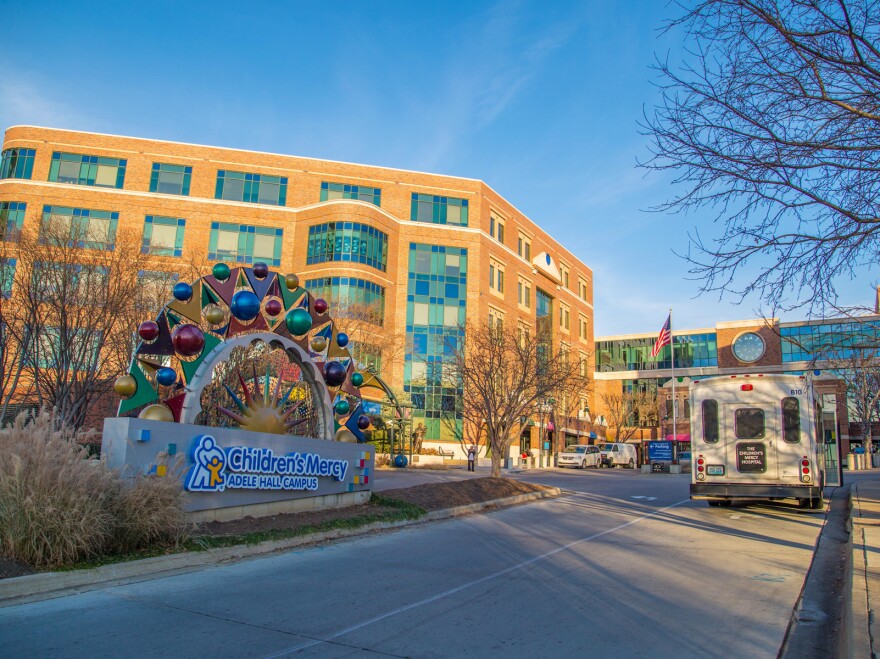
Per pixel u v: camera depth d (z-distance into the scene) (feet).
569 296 208.23
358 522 39.14
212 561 29.07
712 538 37.60
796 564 29.91
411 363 149.38
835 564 30.50
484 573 27.89
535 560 30.91
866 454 148.05
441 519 46.55
